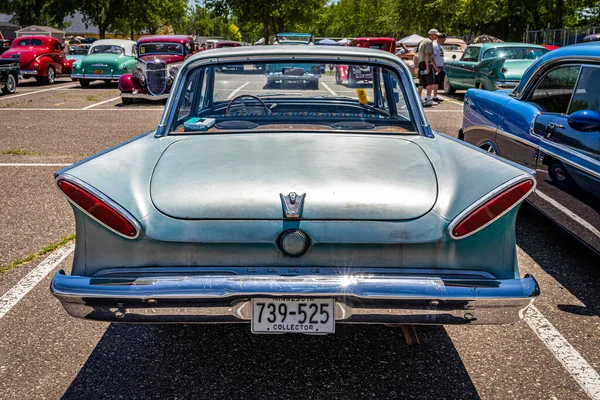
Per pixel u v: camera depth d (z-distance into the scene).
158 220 2.38
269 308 2.31
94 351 3.00
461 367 2.89
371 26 59.50
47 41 20.83
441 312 2.31
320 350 3.03
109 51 19.28
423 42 13.30
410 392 2.68
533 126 4.47
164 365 2.88
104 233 2.39
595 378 2.80
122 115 12.01
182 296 2.25
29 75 19.73
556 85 4.48
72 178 2.34
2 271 3.99
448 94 16.69
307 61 3.41
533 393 2.68
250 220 2.36
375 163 2.71
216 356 2.97
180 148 2.94
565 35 31.48
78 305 2.32
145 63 13.84
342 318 2.33
